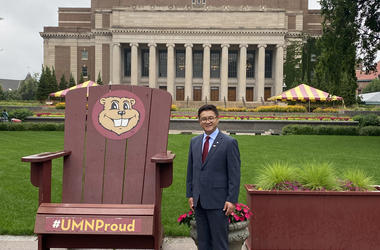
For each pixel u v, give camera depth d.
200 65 65.00
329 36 17.55
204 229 3.14
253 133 26.83
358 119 27.56
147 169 3.86
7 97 84.94
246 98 64.44
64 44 65.38
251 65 64.56
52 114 31.97
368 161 10.54
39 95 53.38
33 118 29.17
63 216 3.26
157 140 3.91
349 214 3.78
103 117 4.02
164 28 58.72
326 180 3.98
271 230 3.82
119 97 4.04
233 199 2.99
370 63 18.94
